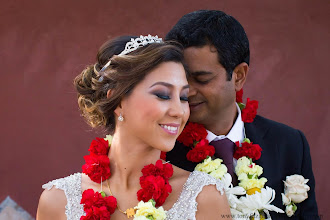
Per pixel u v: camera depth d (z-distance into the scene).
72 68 6.54
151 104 2.39
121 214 2.49
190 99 2.91
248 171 2.95
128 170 2.56
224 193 2.57
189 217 2.43
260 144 3.17
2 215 6.28
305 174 3.23
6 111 6.53
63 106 6.54
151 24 6.52
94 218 2.42
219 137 3.07
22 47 6.55
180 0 6.52
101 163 2.59
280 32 6.64
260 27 6.64
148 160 2.57
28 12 6.54
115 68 2.45
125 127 2.52
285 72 6.65
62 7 6.53
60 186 2.63
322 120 6.64
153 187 2.43
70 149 6.52
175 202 2.48
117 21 6.53
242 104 3.20
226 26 2.88
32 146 6.50
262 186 2.94
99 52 2.59
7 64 6.54
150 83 2.40
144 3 6.51
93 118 2.62
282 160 3.18
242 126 3.19
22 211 6.35
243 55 2.96
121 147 2.56
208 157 2.96
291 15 6.63
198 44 2.80
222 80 2.88
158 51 2.41
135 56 2.41
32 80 6.55
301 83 6.65
